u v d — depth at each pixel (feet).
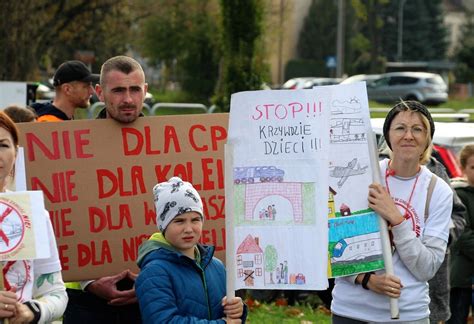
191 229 17.06
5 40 114.11
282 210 17.03
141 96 20.07
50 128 19.97
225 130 20.53
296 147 17.04
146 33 167.02
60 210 19.90
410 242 17.93
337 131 17.97
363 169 17.95
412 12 294.46
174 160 20.34
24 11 114.83
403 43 296.30
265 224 17.06
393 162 18.80
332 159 17.95
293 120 17.06
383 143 24.95
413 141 18.37
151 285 16.71
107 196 20.04
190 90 159.02
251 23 75.51
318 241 16.93
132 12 148.87
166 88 193.26
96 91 21.02
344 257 17.90
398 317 17.83
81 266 19.83
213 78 158.30
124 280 19.89
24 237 15.07
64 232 19.86
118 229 20.04
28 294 15.24
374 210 17.93
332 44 289.53
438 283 23.97
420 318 18.49
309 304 34.99
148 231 20.15
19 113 27.09
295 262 16.98
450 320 28.63
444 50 296.92
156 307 16.62
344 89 18.01
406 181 18.72
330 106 17.87
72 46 144.15
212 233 20.43
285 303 34.76
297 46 292.40
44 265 15.70
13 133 15.55
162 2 156.25
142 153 20.21
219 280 17.52
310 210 16.94
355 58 292.61
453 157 33.24
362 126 17.93
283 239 17.02
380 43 285.02
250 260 17.07
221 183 20.51
